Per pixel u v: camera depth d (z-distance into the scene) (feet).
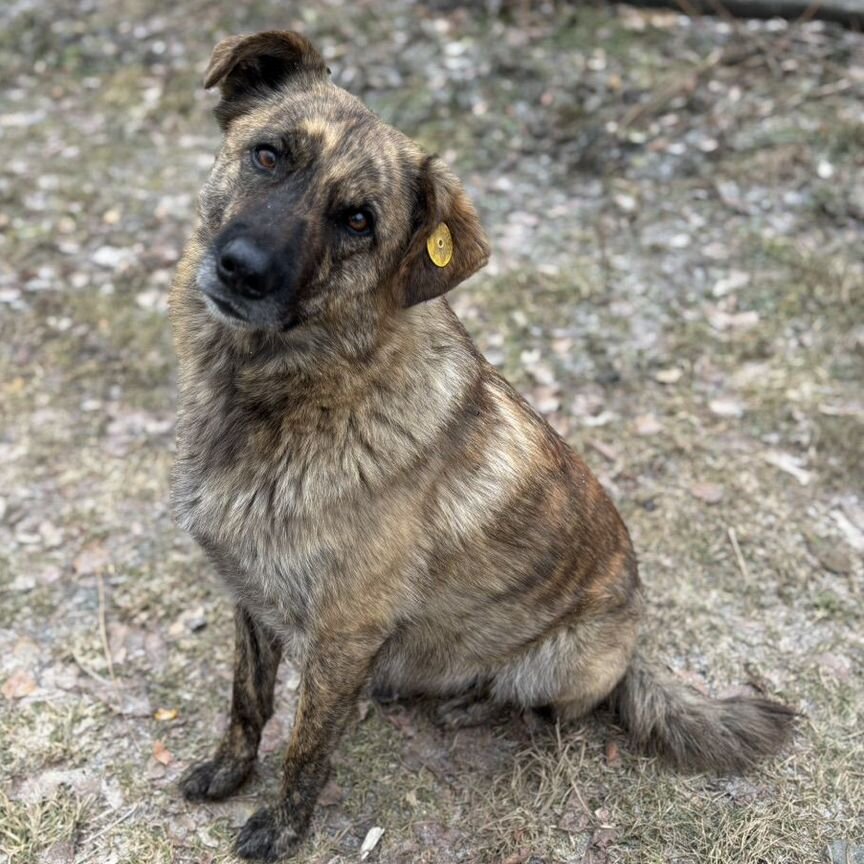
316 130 2.42
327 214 2.40
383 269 2.48
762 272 4.94
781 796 2.91
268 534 2.51
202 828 2.83
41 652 3.27
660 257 5.08
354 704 2.70
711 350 4.54
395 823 2.87
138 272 5.07
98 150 6.12
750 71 6.26
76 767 2.95
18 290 4.90
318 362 2.45
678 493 3.89
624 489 3.92
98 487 3.89
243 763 2.88
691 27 6.72
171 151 6.15
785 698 3.19
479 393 2.70
